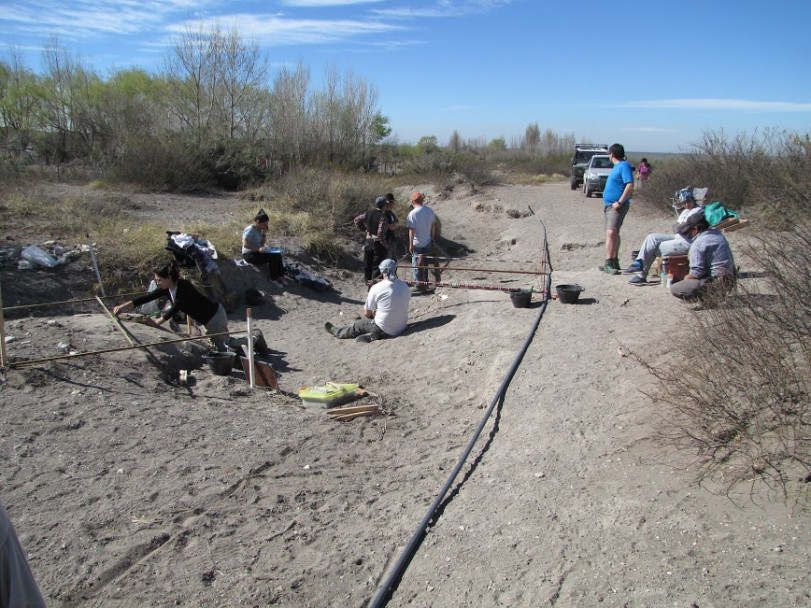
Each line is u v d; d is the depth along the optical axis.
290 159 26.89
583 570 3.41
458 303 10.47
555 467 4.71
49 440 5.10
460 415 6.15
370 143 30.42
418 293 11.83
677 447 4.49
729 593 3.01
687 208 9.12
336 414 6.14
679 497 3.95
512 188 27.36
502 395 6.14
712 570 3.21
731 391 4.59
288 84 28.38
